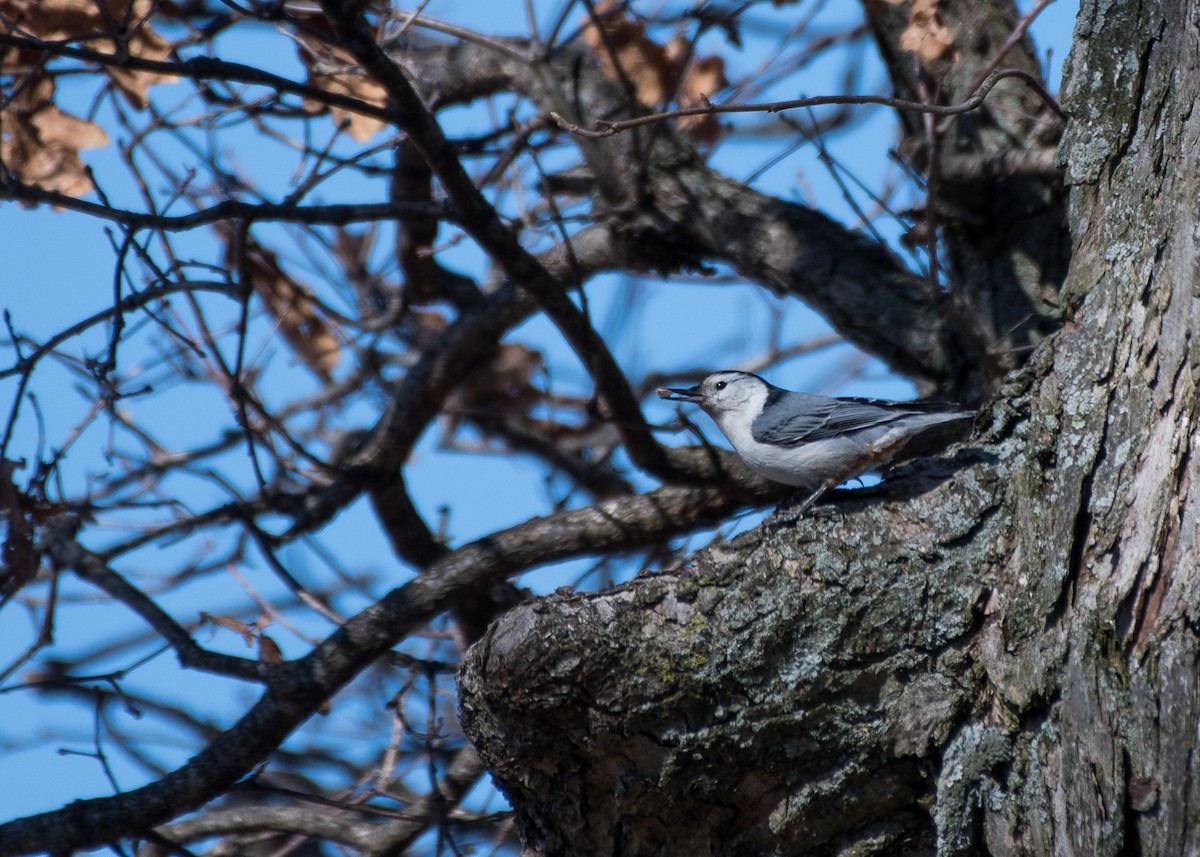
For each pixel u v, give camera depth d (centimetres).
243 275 992
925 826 725
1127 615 638
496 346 1227
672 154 1209
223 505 1175
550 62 1202
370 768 1363
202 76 880
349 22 871
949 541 716
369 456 1226
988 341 1042
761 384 1030
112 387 1033
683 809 729
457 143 1278
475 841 1220
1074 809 639
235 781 1037
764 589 712
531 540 1138
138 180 1039
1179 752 610
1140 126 742
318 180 1030
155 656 1054
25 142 1066
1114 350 693
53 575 1066
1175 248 679
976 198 1084
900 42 1054
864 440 941
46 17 1035
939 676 704
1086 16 778
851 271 1112
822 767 716
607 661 704
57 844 991
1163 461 651
